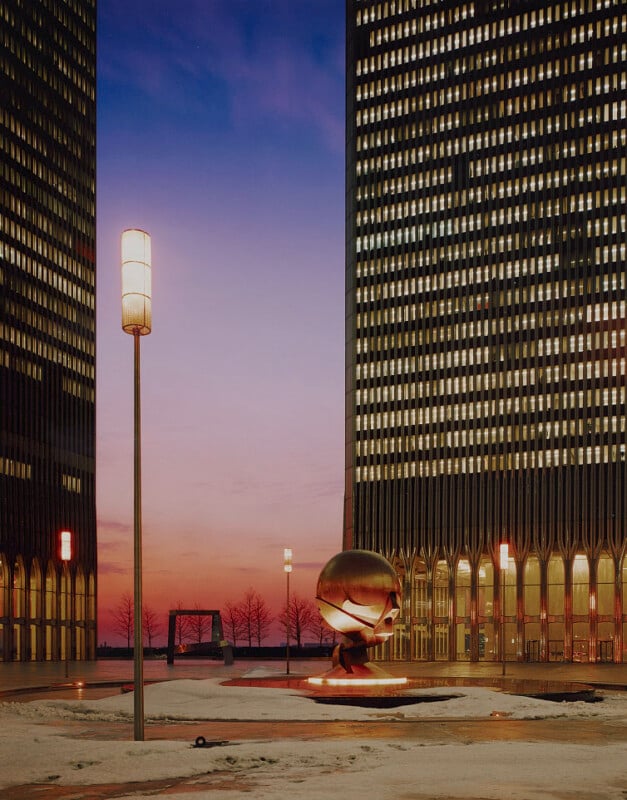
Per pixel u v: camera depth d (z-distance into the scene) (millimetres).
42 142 123125
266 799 12617
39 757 16266
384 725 23188
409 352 124938
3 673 59438
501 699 27797
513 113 123875
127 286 19391
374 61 134000
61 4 130500
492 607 110750
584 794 13273
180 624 152875
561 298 117000
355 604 33188
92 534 123812
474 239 123688
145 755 16422
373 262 130000
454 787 13711
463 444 117938
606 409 111062
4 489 106062
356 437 125812
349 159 135000
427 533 117188
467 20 128250
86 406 126875
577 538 108250
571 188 119125
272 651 109312
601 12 120438
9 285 112688
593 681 48219
